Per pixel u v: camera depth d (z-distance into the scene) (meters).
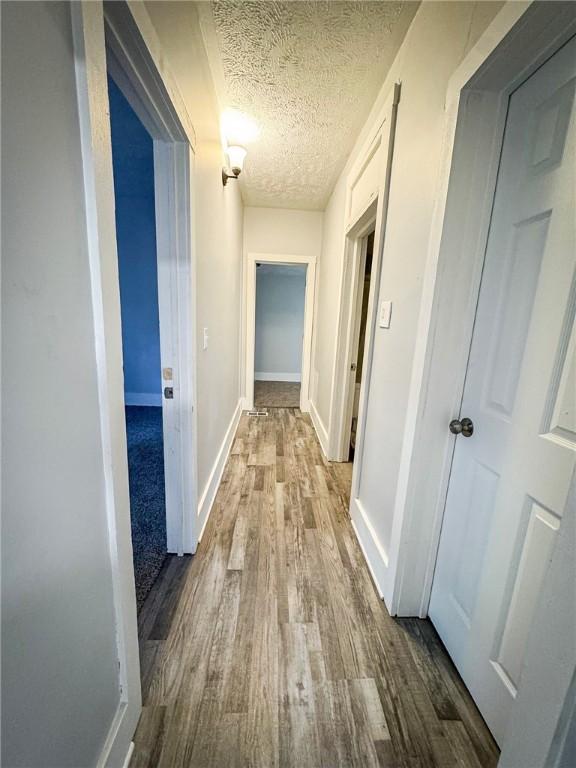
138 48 0.83
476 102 0.95
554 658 0.64
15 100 0.45
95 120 0.62
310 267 3.78
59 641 0.60
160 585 1.46
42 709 0.56
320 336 3.59
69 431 0.61
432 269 1.08
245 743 0.92
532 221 0.86
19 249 0.47
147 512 1.94
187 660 1.14
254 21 1.27
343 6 1.20
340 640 1.24
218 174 1.88
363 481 1.87
